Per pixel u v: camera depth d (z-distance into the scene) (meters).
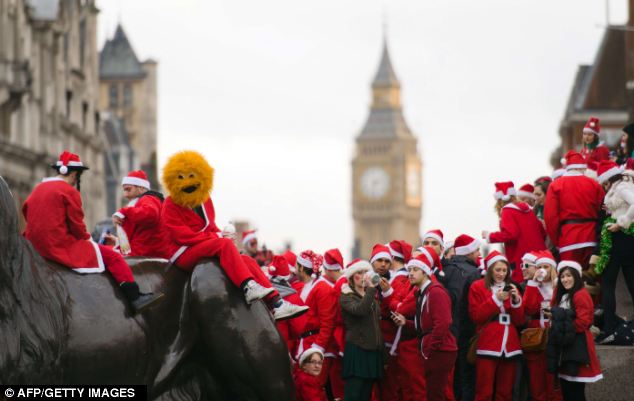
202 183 13.40
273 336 13.19
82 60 98.06
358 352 16.75
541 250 19.02
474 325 17.92
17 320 11.16
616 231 17.86
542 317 17.73
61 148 87.56
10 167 72.69
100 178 102.88
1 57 70.88
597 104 69.12
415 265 16.80
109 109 163.12
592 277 18.95
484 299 17.17
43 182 12.46
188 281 13.19
